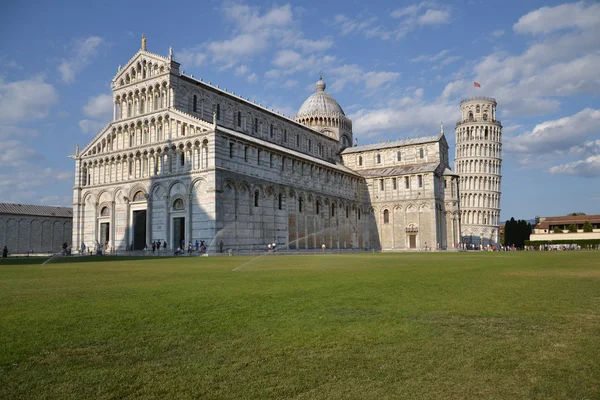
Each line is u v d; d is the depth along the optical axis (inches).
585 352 470.0
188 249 3166.8
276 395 363.3
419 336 534.0
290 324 595.8
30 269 1604.3
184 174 3275.1
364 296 835.4
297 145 4968.0
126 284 1041.5
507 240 6427.2
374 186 5236.2
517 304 746.2
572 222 7066.9
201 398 358.6
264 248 3575.3
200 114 3735.2
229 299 796.0
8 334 541.0
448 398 356.5
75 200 3917.3
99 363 439.2
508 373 410.0
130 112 3742.6
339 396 360.8
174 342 508.4
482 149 7460.6
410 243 4953.3
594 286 987.9
